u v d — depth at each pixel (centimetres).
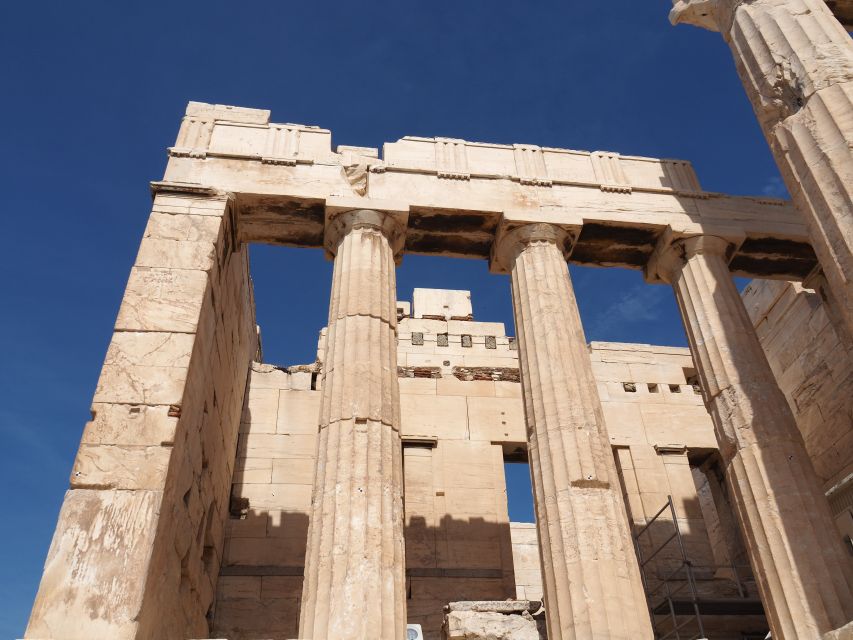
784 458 1368
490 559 2012
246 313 2175
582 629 1162
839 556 1252
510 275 1700
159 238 1515
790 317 2264
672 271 1775
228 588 1906
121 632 1039
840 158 1216
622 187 1817
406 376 2333
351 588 1139
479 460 2180
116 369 1301
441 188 1731
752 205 1842
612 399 2341
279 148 1741
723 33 1564
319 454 1320
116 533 1123
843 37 1359
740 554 2189
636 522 2097
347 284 1538
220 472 1850
